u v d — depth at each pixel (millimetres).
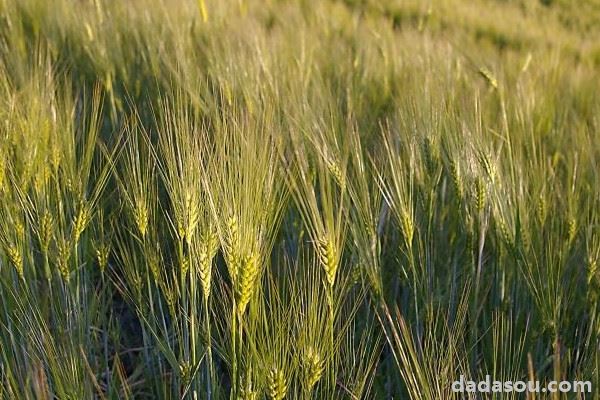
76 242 1396
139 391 1499
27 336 1353
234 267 1212
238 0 3600
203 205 1260
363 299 1493
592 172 1762
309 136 1580
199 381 1335
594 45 5109
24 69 2053
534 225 1588
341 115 1883
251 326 1239
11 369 1371
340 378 1421
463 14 5426
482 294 1584
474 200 1547
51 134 1507
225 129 1291
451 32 4660
